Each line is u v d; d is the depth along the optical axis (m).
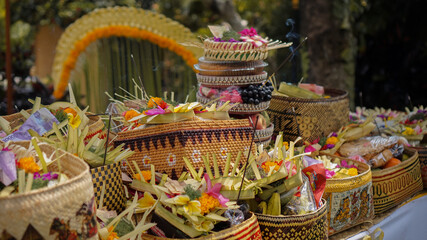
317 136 3.06
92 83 4.54
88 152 1.76
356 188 2.41
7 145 1.54
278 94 3.24
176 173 1.98
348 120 3.29
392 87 6.17
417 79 6.02
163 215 1.72
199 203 1.69
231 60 2.47
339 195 2.35
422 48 5.93
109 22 4.53
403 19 5.91
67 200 1.26
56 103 2.16
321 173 2.17
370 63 6.24
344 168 2.58
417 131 3.41
